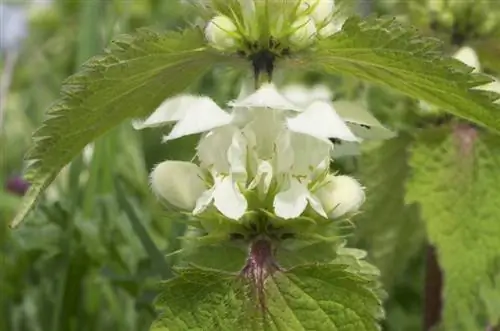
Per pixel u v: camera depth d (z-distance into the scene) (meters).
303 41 0.28
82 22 0.44
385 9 0.39
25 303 0.41
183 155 0.44
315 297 0.27
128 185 0.45
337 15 0.29
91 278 0.40
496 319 0.34
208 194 0.27
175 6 0.49
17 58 0.60
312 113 0.27
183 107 0.28
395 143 0.36
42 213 0.40
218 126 0.28
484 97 0.27
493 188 0.33
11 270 0.40
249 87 0.29
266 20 0.28
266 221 0.28
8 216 0.42
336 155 0.33
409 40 0.27
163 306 0.28
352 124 0.30
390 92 0.36
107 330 0.41
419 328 0.42
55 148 0.28
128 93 0.28
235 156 0.27
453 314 0.32
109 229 0.40
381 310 0.27
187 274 0.27
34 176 0.28
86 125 0.28
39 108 0.60
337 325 0.27
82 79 0.27
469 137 0.34
